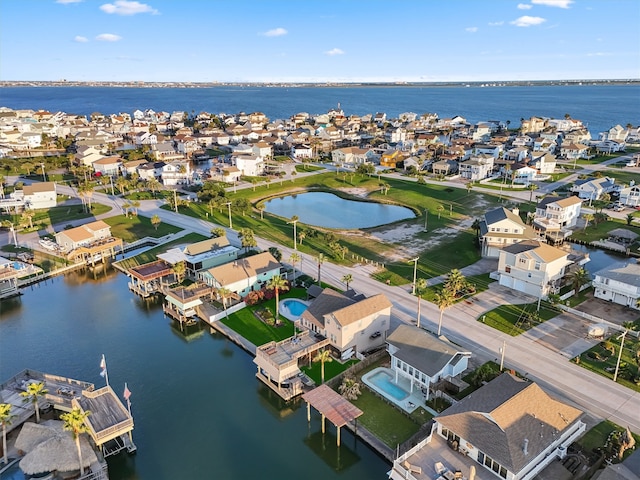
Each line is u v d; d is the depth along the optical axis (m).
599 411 53.00
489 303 78.69
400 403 55.62
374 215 135.62
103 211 134.75
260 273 86.19
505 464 41.28
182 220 127.06
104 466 47.44
